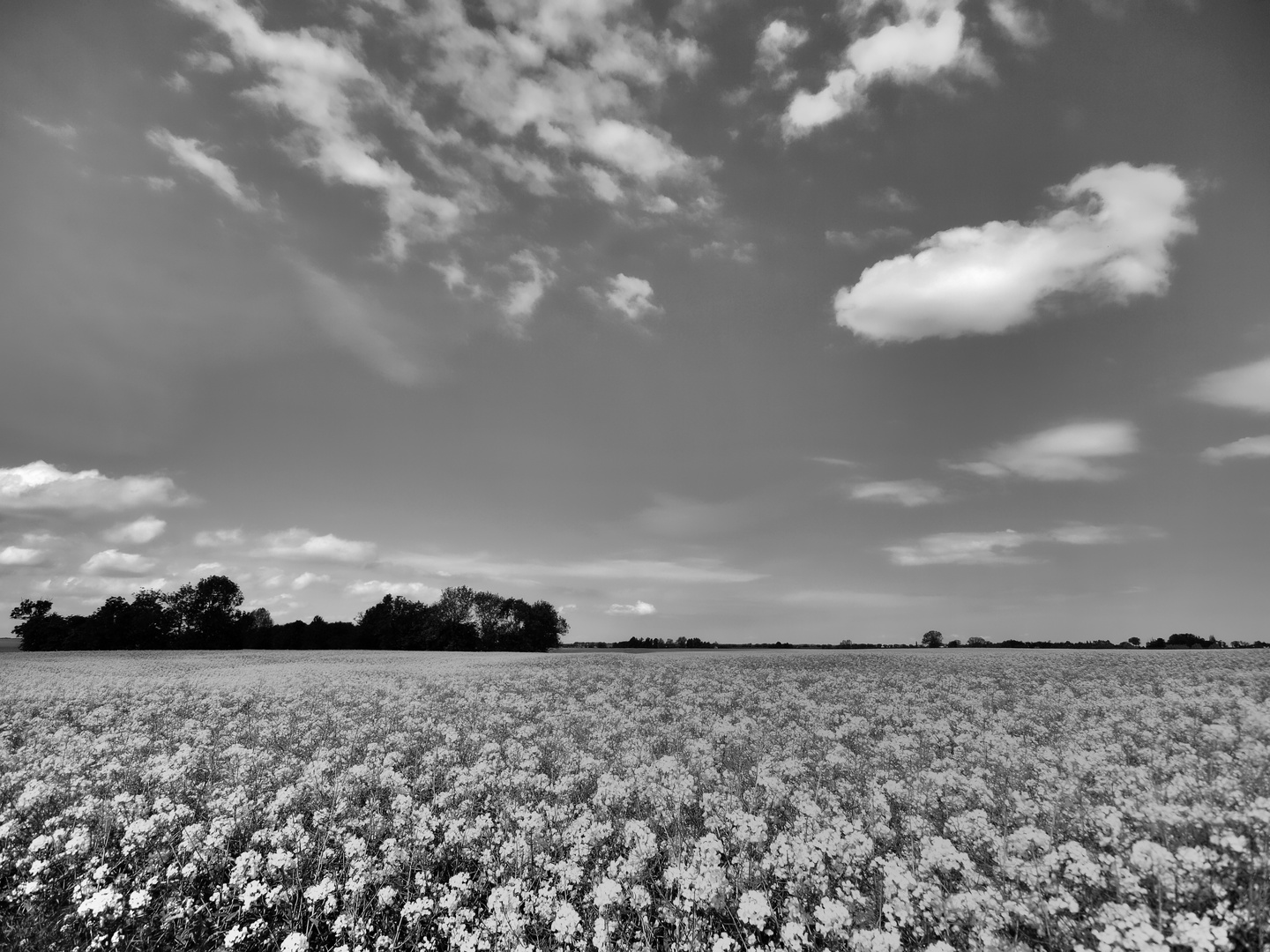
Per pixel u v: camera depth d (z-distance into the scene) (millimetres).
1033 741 12984
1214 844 6527
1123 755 11156
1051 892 5910
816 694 22109
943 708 18297
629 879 6980
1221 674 24734
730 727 15023
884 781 10133
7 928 6184
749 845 7574
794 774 10617
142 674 35625
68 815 8758
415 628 104625
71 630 96188
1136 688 21406
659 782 9820
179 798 10266
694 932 5727
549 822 8641
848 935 5445
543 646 110500
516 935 5801
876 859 6621
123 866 7734
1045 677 26125
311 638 106250
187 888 7066
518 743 13805
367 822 8797
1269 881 5668
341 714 19000
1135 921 5102
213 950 6020
